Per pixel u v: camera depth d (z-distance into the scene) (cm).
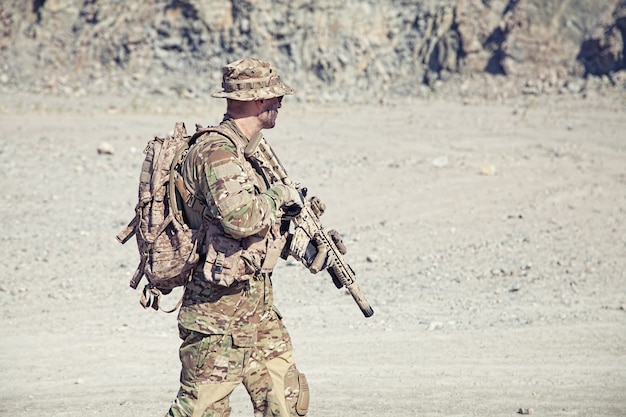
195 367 917
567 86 6253
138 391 1421
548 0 6725
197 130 930
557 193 3297
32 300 2117
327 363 1581
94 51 7019
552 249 2539
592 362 1567
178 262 897
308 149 4422
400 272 2358
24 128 4997
